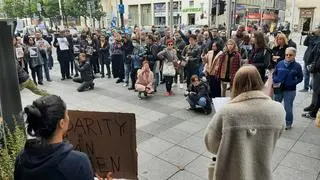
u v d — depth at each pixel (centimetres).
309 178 384
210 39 920
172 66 792
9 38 266
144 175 398
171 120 612
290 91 520
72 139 238
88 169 151
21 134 252
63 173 143
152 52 888
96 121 231
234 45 614
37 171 142
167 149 474
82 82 896
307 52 787
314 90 594
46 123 147
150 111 677
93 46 1098
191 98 653
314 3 4397
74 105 743
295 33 3891
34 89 382
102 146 235
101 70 1095
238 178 200
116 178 239
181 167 417
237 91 209
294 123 570
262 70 579
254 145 202
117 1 4409
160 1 4003
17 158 154
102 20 4406
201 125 579
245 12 3616
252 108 198
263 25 2014
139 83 789
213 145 213
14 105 273
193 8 3541
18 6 4153
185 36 1102
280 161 427
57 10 3672
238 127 197
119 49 974
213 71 641
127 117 225
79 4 3481
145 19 4325
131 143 230
